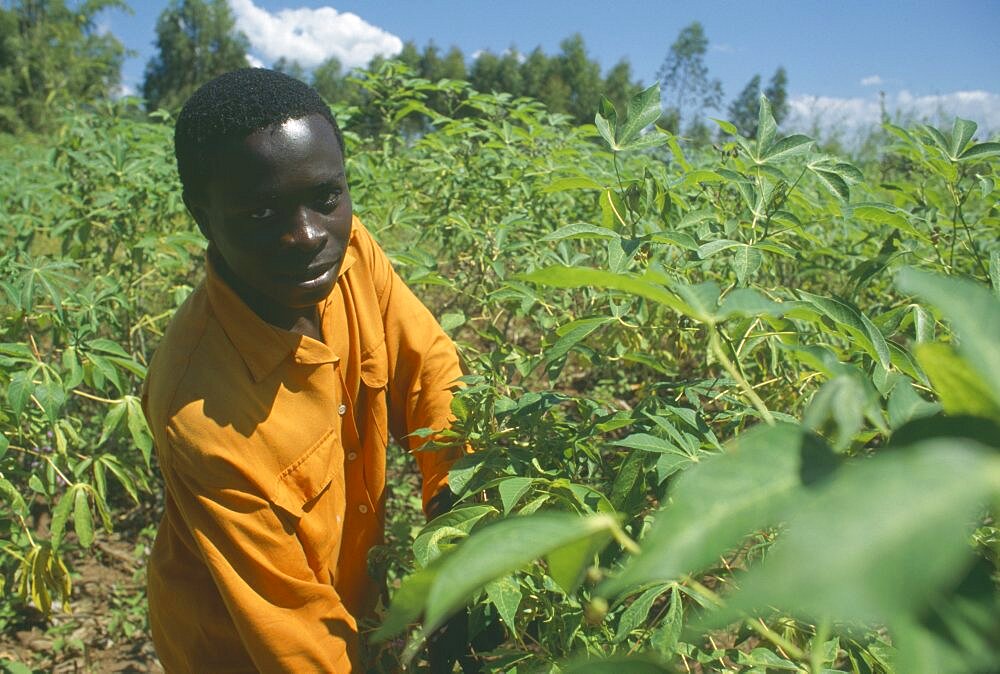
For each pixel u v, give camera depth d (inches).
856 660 48.9
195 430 57.7
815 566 13.3
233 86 52.8
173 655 69.3
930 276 19.4
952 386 20.7
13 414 91.3
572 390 134.7
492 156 129.8
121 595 112.3
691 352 100.2
